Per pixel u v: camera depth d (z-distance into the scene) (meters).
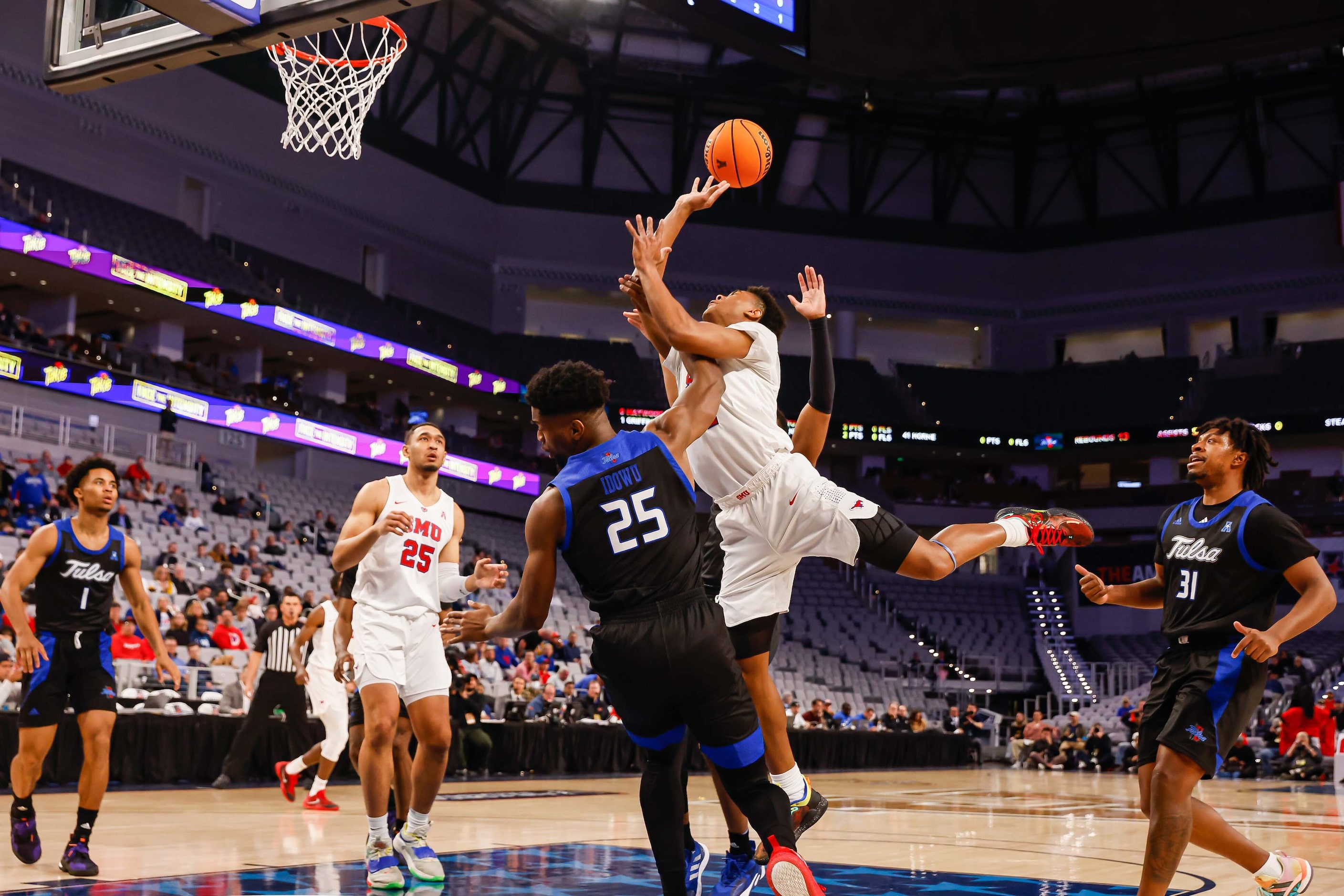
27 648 4.20
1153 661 25.84
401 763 4.68
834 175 33.34
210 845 5.10
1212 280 31.75
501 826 6.31
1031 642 27.72
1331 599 3.09
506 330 30.11
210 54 5.59
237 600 13.74
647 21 29.09
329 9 5.12
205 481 19.84
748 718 2.75
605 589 2.75
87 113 21.66
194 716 9.41
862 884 4.24
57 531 4.32
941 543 3.37
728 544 3.64
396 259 27.95
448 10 27.83
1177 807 3.10
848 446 30.61
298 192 25.81
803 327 32.66
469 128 29.94
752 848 3.47
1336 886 4.23
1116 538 30.02
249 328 22.36
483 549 23.50
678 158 31.47
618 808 7.72
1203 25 24.39
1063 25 24.62
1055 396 32.12
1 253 18.08
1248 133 31.30
